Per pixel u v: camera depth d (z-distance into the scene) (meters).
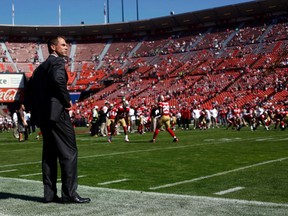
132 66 58.47
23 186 5.96
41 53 63.44
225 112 33.28
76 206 4.46
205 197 4.94
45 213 4.15
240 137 17.17
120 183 6.33
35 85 4.70
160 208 4.29
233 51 52.56
